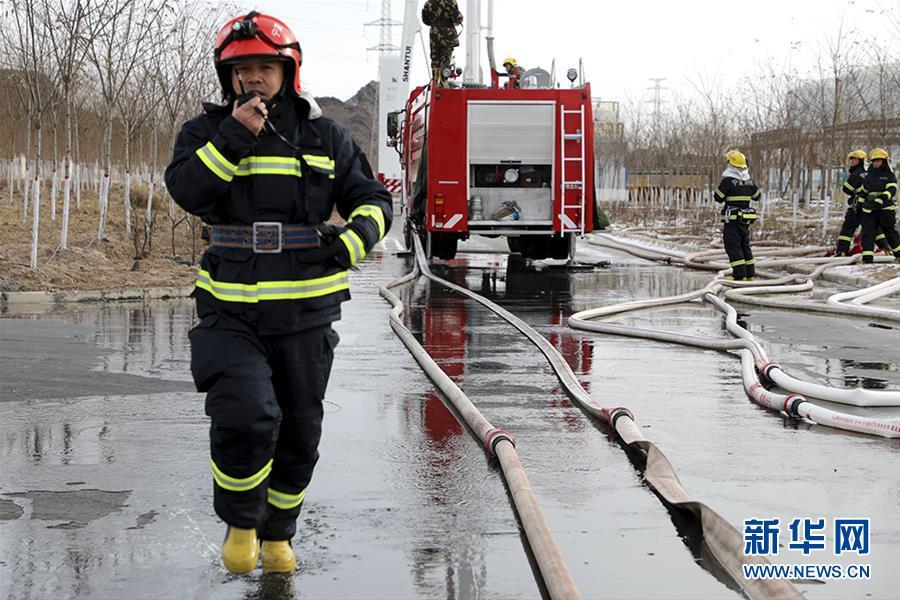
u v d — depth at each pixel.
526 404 6.93
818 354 9.17
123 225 21.80
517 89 17.11
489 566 4.00
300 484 3.93
